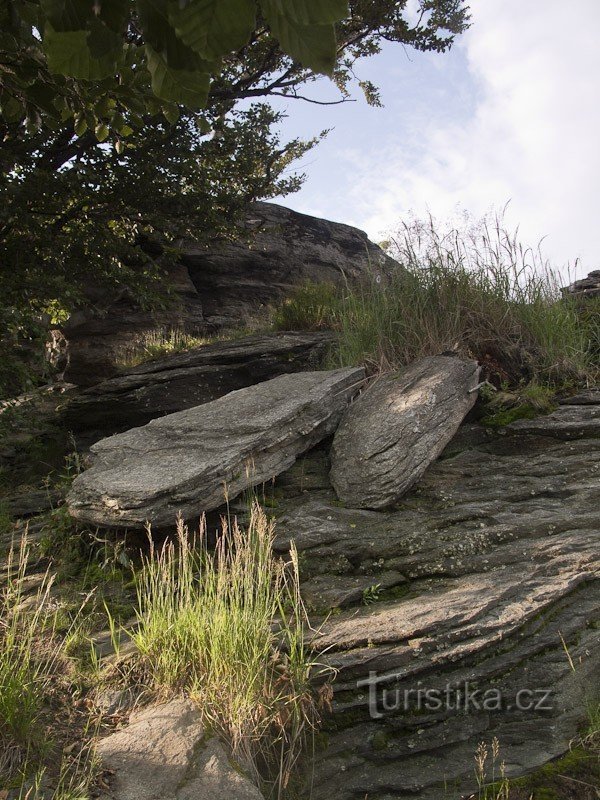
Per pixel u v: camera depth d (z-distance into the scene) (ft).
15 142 31.91
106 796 10.44
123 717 12.64
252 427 19.99
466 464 20.62
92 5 4.00
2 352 31.45
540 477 19.66
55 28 4.03
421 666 13.53
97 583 17.31
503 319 25.09
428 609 14.78
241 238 44.80
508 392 23.07
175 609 15.06
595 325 26.11
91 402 30.78
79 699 13.03
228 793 10.74
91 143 35.35
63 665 13.93
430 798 12.58
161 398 29.86
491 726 13.82
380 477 19.12
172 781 10.82
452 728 13.52
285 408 20.85
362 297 27.76
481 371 24.02
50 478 28.04
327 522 18.21
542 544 16.97
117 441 21.70
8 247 33.53
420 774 12.89
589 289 29.91
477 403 22.56
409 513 18.58
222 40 3.78
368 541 17.33
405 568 16.61
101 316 38.73
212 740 11.80
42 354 32.30
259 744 12.25
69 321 41.27
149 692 13.23
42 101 9.12
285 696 12.76
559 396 23.15
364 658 13.48
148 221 39.37
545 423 21.44
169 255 42.45
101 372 41.11
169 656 13.57
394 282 27.07
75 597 16.62
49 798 10.21
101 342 41.81
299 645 13.61
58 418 32.45
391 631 14.07
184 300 45.42
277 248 50.08
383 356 24.70
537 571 16.12
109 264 36.91
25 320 29.01
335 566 16.81
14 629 13.53
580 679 14.44
